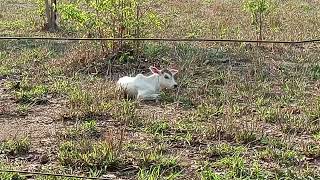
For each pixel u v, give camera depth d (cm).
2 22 1532
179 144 684
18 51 1155
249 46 1188
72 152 637
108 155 622
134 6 1055
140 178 580
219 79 953
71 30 1441
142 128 732
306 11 1778
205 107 810
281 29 1441
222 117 773
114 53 1045
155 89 876
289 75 988
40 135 711
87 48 1078
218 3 1923
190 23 1499
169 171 606
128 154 638
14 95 873
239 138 690
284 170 608
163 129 727
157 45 1136
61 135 701
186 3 1927
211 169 611
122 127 731
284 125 741
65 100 854
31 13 1705
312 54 1140
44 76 977
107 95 853
